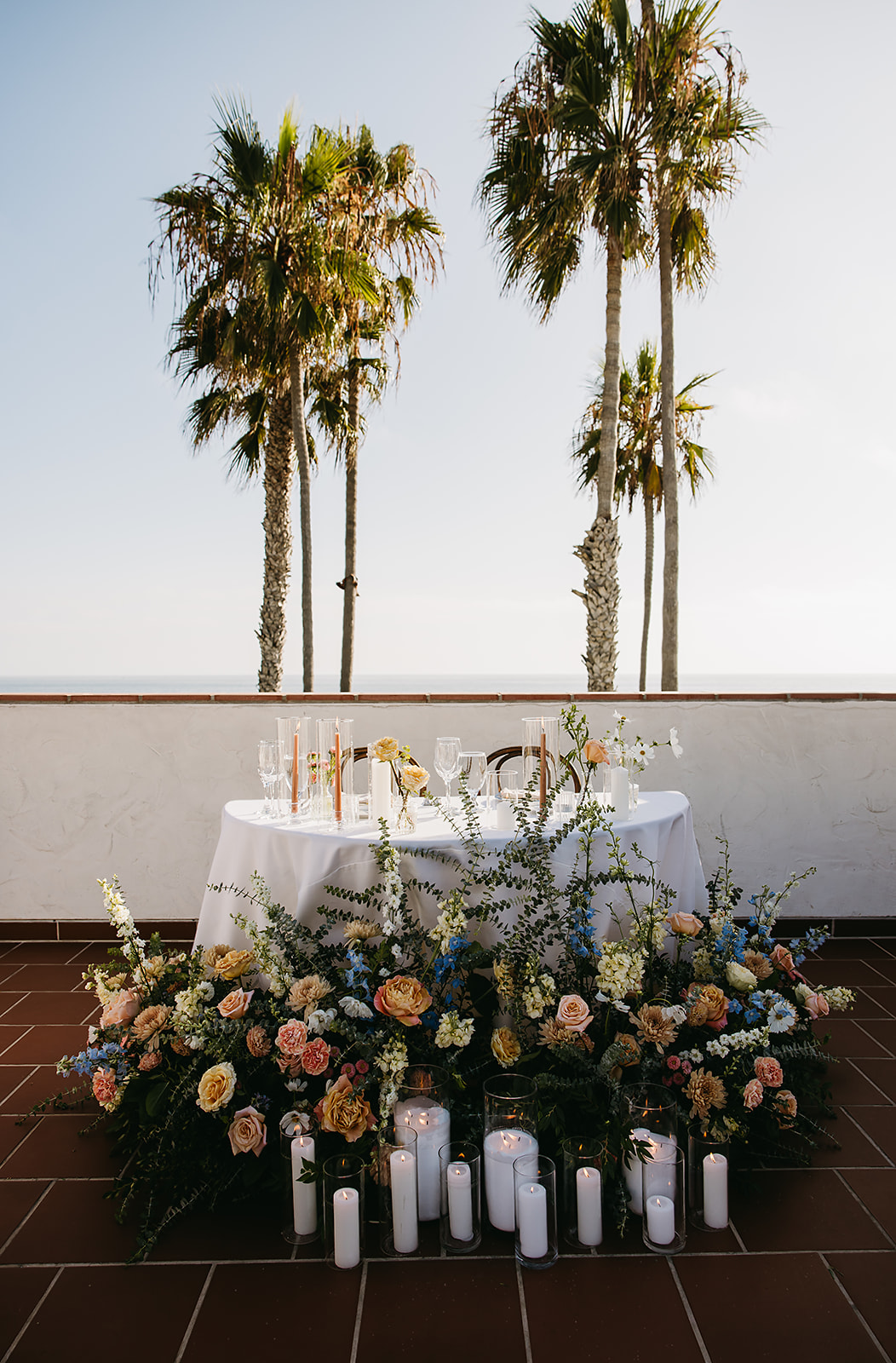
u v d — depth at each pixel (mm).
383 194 7793
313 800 2287
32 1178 1809
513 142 6465
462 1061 1919
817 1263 1522
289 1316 1391
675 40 6246
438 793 3615
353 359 9328
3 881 3617
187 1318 1388
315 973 1894
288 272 7406
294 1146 1595
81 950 3488
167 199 7324
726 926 2074
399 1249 1552
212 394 8695
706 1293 1443
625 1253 1558
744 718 3680
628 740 3658
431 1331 1353
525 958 1855
